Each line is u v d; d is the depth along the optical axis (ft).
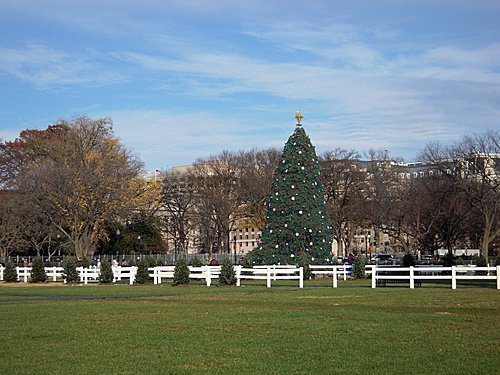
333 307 90.68
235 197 337.72
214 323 72.59
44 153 269.44
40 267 180.96
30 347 57.31
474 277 125.49
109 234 290.15
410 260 178.29
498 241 290.76
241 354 53.21
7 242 265.54
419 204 265.13
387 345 56.29
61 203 245.24
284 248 177.06
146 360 51.13
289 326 69.21
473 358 50.16
